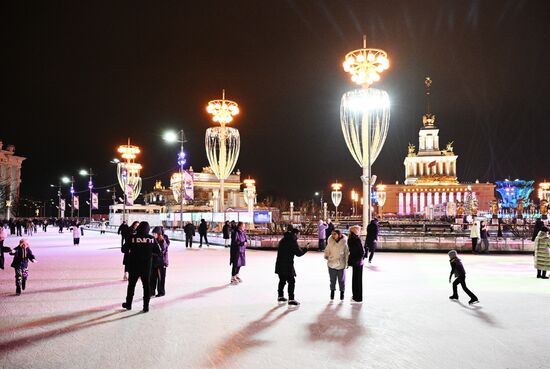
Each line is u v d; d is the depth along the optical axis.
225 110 36.56
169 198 95.19
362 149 28.44
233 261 14.37
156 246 11.82
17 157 107.50
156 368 6.60
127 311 10.27
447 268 18.41
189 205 82.94
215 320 9.41
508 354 7.20
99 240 39.34
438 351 7.34
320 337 8.12
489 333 8.41
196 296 12.11
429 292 12.70
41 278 15.55
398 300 11.52
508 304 11.02
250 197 50.91
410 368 6.58
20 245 12.67
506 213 62.75
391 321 9.30
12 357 7.11
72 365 6.75
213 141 36.41
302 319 9.48
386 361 6.87
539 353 7.25
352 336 8.20
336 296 12.12
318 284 14.23
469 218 39.66
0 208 89.62
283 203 108.00
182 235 39.88
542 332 8.48
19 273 12.46
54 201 118.31
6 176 104.25
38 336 8.26
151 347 7.58
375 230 20.39
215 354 7.21
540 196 69.75
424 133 120.25
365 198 28.25
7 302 11.30
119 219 59.56
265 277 15.79
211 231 39.97
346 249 11.57
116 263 20.38
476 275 16.34
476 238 25.36
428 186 100.12
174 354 7.21
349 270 18.06
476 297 11.16
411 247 26.59
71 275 16.31
